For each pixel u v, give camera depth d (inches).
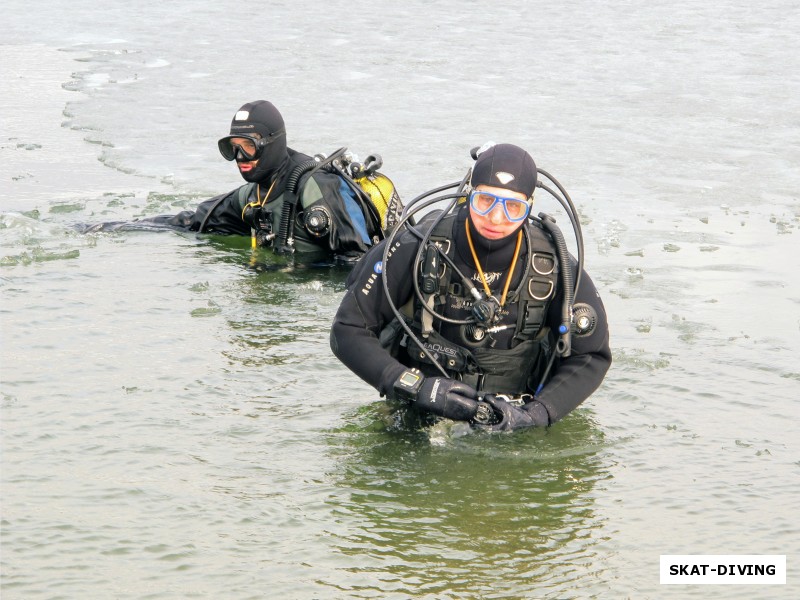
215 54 693.3
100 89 593.3
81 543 173.0
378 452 208.4
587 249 353.1
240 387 237.3
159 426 216.5
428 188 416.8
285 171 346.0
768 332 279.7
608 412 230.2
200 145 486.3
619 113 557.3
